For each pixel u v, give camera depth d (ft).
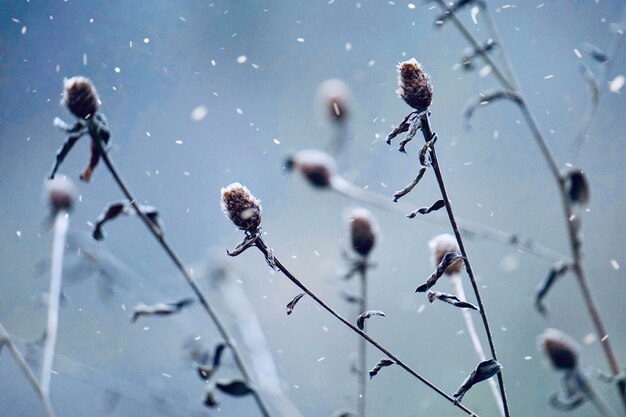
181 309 3.10
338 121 3.64
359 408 3.19
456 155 6.43
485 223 6.26
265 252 2.69
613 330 5.62
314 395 4.59
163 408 3.29
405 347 5.46
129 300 3.41
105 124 3.02
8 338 3.02
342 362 5.13
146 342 4.27
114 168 3.04
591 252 6.25
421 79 2.67
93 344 4.73
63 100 2.99
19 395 4.98
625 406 3.15
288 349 5.32
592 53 3.36
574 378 3.17
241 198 2.69
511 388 5.09
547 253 3.32
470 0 3.35
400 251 6.03
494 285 5.92
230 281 3.56
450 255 2.70
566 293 5.88
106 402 3.34
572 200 3.30
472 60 3.38
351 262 3.29
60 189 3.28
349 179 3.62
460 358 5.34
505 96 3.33
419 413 4.90
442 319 5.57
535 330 5.63
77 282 3.31
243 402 3.97
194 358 3.31
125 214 3.08
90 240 3.32
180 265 3.10
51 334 3.10
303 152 3.59
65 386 4.74
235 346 3.13
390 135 2.68
